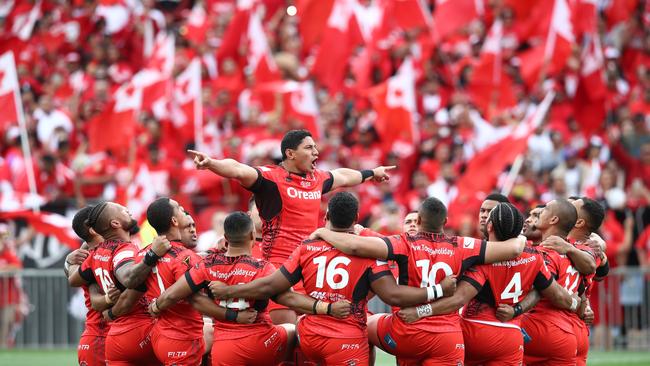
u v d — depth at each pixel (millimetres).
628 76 76562
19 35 78812
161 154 63312
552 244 33688
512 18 74188
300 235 35625
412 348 31797
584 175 62938
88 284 34281
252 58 70188
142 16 81500
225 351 32125
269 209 35500
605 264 35719
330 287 31578
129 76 77250
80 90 75312
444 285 31172
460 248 31859
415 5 70062
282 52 77000
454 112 67688
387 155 63562
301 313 34250
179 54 74562
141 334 33125
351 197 31938
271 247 35594
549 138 64375
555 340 33250
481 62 67938
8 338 57562
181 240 33531
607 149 65438
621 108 70250
